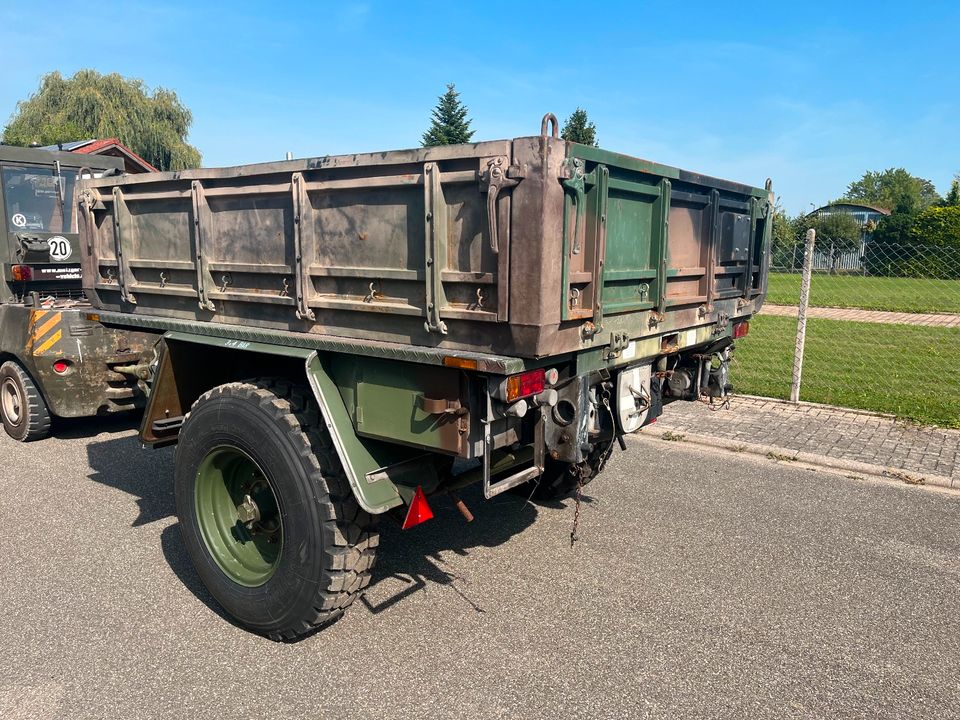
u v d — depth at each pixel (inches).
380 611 143.6
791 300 762.2
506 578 158.1
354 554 123.2
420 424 115.7
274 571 128.9
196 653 128.7
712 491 213.8
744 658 128.1
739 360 438.0
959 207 1278.3
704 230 160.6
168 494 208.1
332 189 122.6
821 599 149.9
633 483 220.7
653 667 124.9
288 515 124.0
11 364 260.7
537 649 130.2
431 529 184.7
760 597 150.5
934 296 508.4
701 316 163.0
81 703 114.5
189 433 139.4
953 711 114.3
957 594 152.6
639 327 138.0
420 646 131.0
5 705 113.7
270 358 146.6
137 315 165.8
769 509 199.8
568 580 157.3
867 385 361.7
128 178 160.1
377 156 115.5
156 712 112.3
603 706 114.1
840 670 124.9
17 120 1310.3
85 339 246.7
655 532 183.6
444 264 112.6
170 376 154.6
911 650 131.3
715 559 168.2
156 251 160.7
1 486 214.4
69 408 248.5
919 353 461.7
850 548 174.9
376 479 122.2
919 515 195.8
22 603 146.0
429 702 114.8
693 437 265.7
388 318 120.5
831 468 236.1
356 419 123.9
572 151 105.9
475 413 111.5
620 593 151.6
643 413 150.6
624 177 127.4
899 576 160.6
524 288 103.3
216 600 140.0
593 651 129.6
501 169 101.5
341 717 111.3
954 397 331.3
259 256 139.0
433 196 109.3
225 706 113.9
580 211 112.0
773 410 307.4
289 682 120.0
